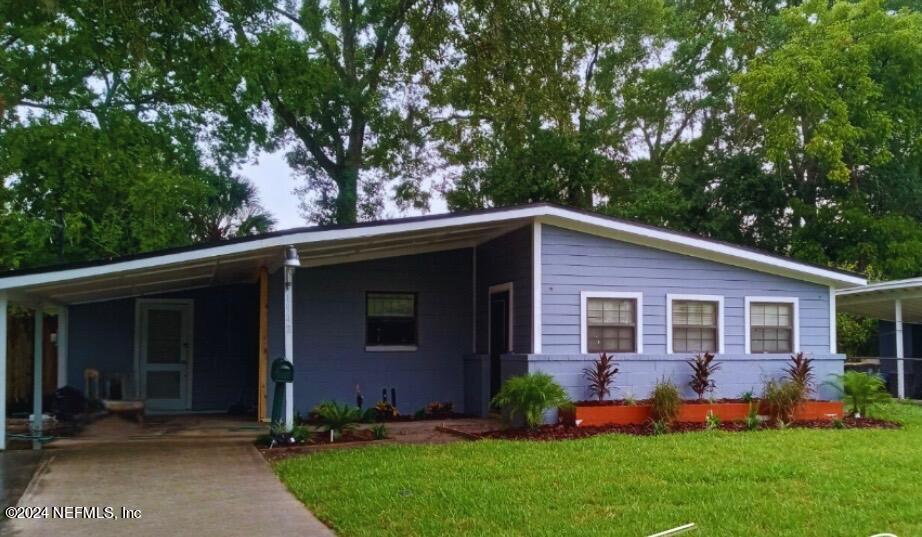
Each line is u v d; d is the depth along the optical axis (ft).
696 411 43.16
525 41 38.17
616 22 80.69
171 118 70.54
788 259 47.60
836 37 75.61
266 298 45.32
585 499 24.75
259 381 45.88
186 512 23.84
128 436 39.58
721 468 29.40
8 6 36.42
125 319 50.29
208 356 51.88
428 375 51.06
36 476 29.22
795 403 43.52
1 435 35.19
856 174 87.04
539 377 40.37
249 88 68.49
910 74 78.54
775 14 84.33
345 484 27.20
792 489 26.09
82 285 37.40
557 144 78.23
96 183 60.95
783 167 89.45
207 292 52.34
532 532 21.09
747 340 47.44
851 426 42.55
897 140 84.89
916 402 59.98
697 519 22.39
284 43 70.08
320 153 91.97
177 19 38.50
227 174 78.79
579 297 44.04
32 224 57.77
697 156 99.50
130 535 21.20
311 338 48.62
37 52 59.62
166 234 62.28
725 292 47.21
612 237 44.91
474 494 25.39
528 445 35.35
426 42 39.93
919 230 82.48
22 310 51.67
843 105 73.92
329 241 39.04
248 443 37.76
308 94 74.43
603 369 42.98
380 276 50.47
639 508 23.59
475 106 42.32
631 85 95.09
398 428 43.70
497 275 48.52
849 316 92.94
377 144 90.68
